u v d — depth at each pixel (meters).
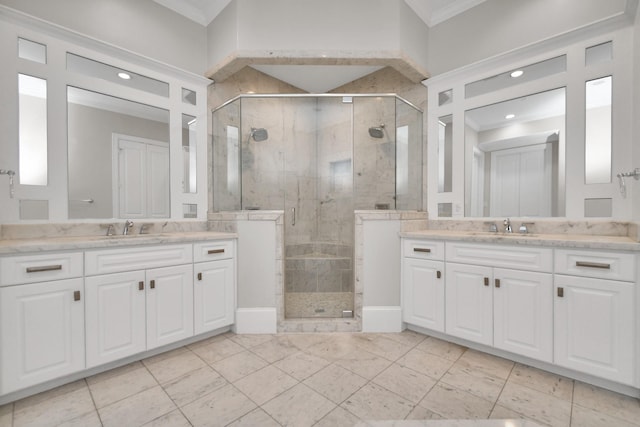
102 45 2.19
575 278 1.62
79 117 2.14
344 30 2.45
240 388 1.58
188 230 2.64
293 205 3.43
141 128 2.43
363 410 1.40
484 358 1.91
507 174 2.39
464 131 2.60
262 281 2.34
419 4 2.59
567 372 1.68
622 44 1.92
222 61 2.57
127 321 1.81
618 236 1.87
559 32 2.15
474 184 2.54
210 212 2.76
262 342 2.15
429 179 2.78
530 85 2.27
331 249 3.41
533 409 1.41
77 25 2.13
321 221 3.57
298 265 3.17
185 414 1.38
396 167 3.00
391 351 2.01
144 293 1.88
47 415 1.38
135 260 1.84
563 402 1.46
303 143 3.52
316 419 1.34
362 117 3.23
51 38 2.01
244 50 2.43
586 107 2.05
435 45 2.76
